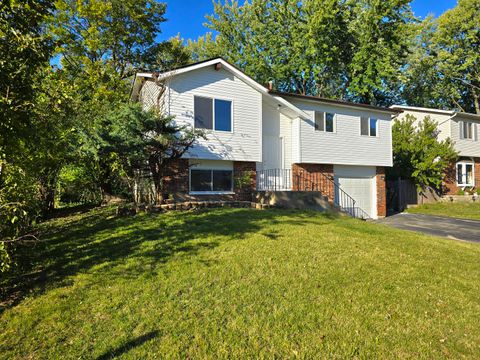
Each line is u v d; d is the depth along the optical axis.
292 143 15.75
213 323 3.72
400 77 23.97
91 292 4.42
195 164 12.45
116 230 7.61
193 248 6.12
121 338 3.42
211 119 12.85
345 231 8.13
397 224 14.10
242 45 29.53
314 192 13.12
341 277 5.15
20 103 3.90
